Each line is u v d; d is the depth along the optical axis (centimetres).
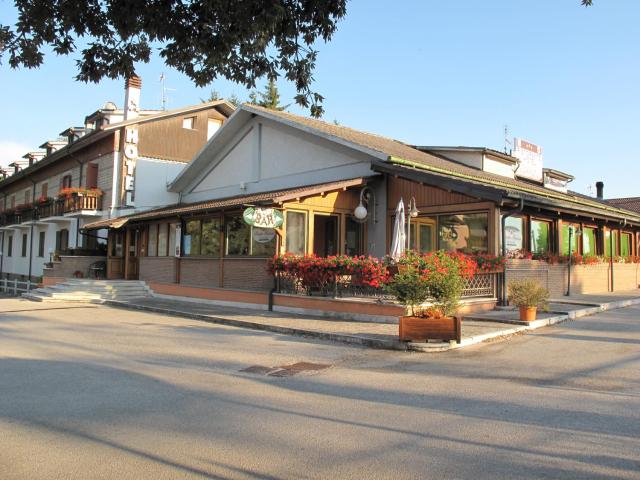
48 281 2464
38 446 469
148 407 595
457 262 1152
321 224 1648
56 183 3095
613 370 754
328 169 1723
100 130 2427
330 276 1321
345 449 461
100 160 2597
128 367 815
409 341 959
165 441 483
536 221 1630
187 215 1841
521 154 2483
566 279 1716
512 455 441
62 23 650
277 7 635
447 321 942
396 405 602
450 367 800
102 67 690
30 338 1095
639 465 416
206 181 2312
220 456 445
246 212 1350
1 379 730
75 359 876
